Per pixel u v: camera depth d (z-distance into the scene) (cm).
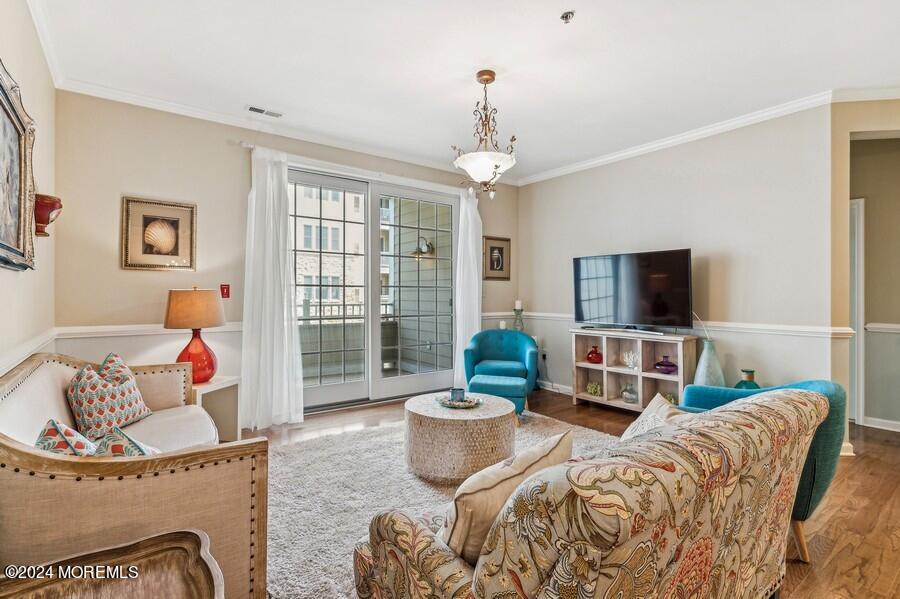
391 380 467
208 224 356
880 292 389
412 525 114
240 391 358
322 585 171
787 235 346
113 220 317
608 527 63
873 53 267
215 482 142
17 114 178
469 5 221
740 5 221
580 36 249
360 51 265
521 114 359
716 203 385
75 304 303
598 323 459
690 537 82
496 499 101
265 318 370
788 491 132
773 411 116
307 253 416
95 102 311
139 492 131
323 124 381
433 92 320
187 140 347
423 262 493
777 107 345
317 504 233
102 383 224
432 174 492
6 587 92
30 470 120
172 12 228
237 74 295
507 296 560
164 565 102
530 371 418
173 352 340
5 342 182
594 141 423
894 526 225
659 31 244
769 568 138
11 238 175
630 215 448
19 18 201
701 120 373
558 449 121
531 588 76
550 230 528
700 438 90
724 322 381
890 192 384
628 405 418
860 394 398
